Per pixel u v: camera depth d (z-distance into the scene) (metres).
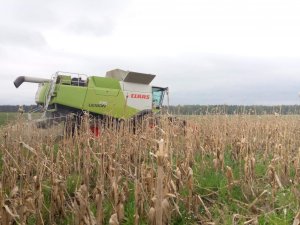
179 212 5.28
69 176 6.92
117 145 7.58
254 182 6.84
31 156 6.66
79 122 12.65
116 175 5.75
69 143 8.41
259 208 5.84
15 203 4.72
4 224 4.29
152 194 5.00
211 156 8.76
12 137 7.82
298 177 6.64
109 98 13.51
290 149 8.89
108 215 5.33
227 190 6.45
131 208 5.45
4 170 5.79
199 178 7.24
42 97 13.36
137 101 14.18
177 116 10.96
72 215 5.07
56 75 12.85
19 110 8.66
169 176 5.26
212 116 11.70
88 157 6.33
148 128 8.60
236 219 5.26
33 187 5.13
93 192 5.79
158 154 4.09
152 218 4.46
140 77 14.09
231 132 10.88
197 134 9.72
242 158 8.44
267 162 8.69
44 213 5.48
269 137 10.90
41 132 8.91
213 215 5.61
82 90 13.06
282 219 4.99
